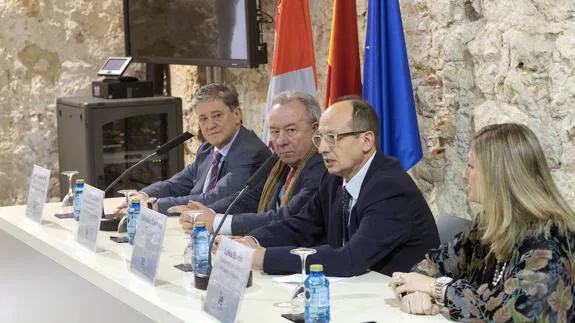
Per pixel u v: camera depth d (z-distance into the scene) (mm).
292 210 3615
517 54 3859
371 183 3135
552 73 3730
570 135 3688
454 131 4277
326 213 3439
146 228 2986
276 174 3961
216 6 5180
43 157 6121
